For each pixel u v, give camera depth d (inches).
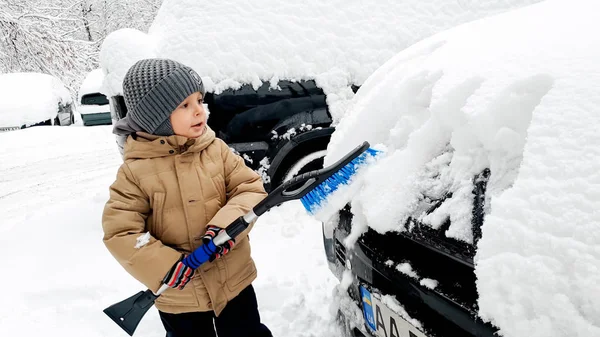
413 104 56.1
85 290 98.3
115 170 219.5
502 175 40.4
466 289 39.5
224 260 55.6
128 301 55.3
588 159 32.7
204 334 59.1
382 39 116.5
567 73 39.2
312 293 90.4
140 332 84.6
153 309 90.8
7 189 193.3
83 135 326.3
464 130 45.5
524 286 32.1
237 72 107.6
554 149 34.9
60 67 556.4
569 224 31.3
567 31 45.0
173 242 53.4
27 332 85.6
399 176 50.6
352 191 54.7
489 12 122.4
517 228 33.9
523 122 40.5
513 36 50.9
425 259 44.4
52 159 249.4
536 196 33.9
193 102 51.4
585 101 35.9
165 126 50.7
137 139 52.1
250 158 112.0
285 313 84.6
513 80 42.4
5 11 523.5
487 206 40.1
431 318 43.1
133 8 802.2
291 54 110.7
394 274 47.4
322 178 52.1
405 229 47.1
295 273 97.7
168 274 49.4
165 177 51.7
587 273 29.2
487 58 49.0
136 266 49.6
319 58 112.3
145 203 52.3
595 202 30.8
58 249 119.0
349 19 116.6
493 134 41.9
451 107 47.4
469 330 38.6
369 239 52.7
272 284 93.4
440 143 49.4
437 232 43.4
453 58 54.5
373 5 119.5
